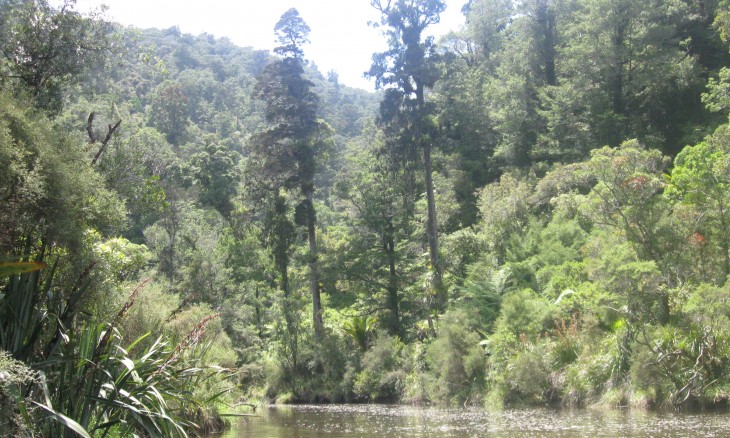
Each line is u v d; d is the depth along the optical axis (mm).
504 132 47625
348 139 99312
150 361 7898
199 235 43281
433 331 30328
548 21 51156
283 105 40906
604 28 40938
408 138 35656
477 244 34500
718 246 17719
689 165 18734
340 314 39156
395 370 29297
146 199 13102
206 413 13891
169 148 62188
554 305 21938
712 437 10430
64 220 7840
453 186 46969
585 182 29844
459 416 17547
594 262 17578
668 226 17906
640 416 14102
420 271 36000
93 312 8539
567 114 42031
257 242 49500
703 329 15117
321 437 13133
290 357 34406
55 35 11359
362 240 37438
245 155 87375
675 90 41062
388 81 36219
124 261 13430
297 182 40906
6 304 7074
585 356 18312
